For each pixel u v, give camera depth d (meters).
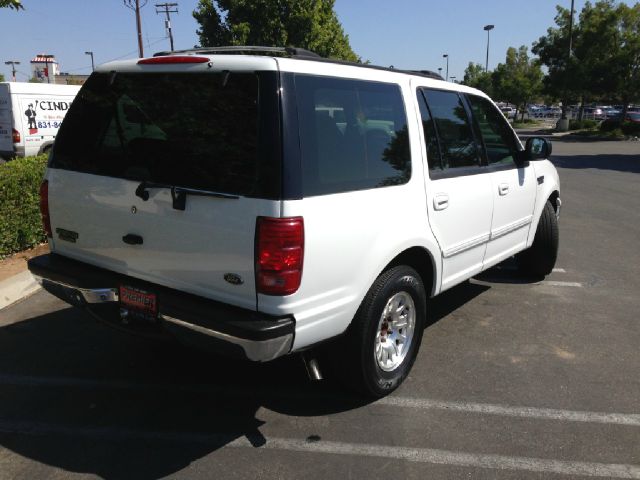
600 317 5.19
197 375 4.01
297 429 3.37
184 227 3.06
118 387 3.83
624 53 31.39
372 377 3.53
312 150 2.96
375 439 3.28
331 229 3.02
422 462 3.09
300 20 25.39
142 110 3.28
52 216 3.78
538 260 6.00
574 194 12.26
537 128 44.69
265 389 3.83
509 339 4.68
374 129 3.43
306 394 3.77
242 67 2.96
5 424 3.38
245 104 2.92
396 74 3.76
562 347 4.54
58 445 3.19
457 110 4.29
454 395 3.78
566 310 5.35
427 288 4.10
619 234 8.50
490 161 4.67
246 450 3.17
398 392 3.80
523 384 3.94
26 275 5.68
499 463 3.09
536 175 5.39
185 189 3.01
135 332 3.41
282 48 3.35
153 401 3.67
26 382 3.87
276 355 2.90
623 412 3.61
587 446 3.25
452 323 4.99
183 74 3.17
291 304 2.88
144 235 3.25
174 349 4.40
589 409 3.63
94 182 3.45
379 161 3.42
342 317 3.20
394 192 3.46
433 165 3.89
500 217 4.76
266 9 25.02
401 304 3.73
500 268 6.68
